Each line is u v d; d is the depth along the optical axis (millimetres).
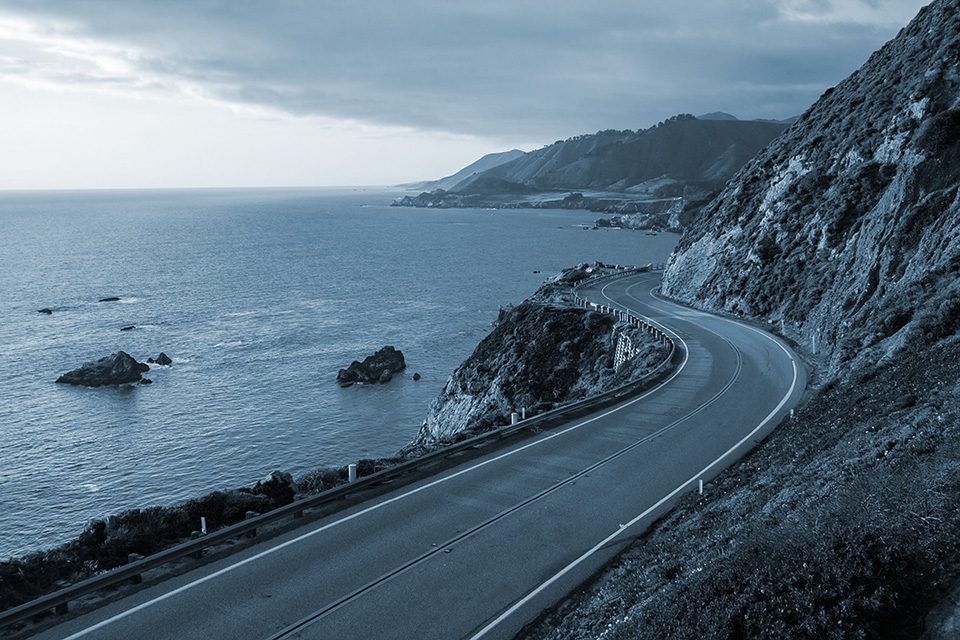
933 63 47625
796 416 26000
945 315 24266
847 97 61125
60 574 15156
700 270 63594
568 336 51812
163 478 54406
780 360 37906
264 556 15812
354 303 125875
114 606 13562
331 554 15969
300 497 19625
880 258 35906
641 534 17203
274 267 177500
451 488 20281
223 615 13320
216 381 79125
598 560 15852
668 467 22062
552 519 18094
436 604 13922
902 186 37000
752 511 15391
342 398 73812
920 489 11016
